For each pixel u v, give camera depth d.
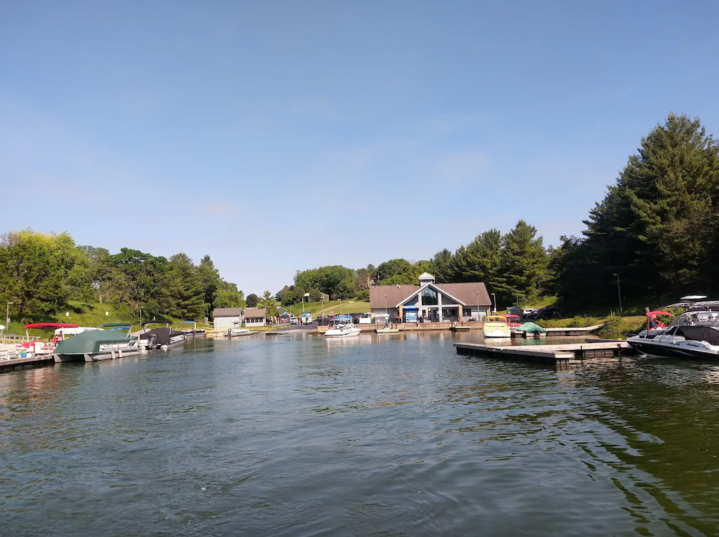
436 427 16.44
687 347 30.20
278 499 10.73
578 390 22.31
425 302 94.38
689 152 55.53
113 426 18.67
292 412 19.92
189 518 10.02
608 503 9.77
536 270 95.12
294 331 104.12
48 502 11.22
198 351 59.44
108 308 104.81
